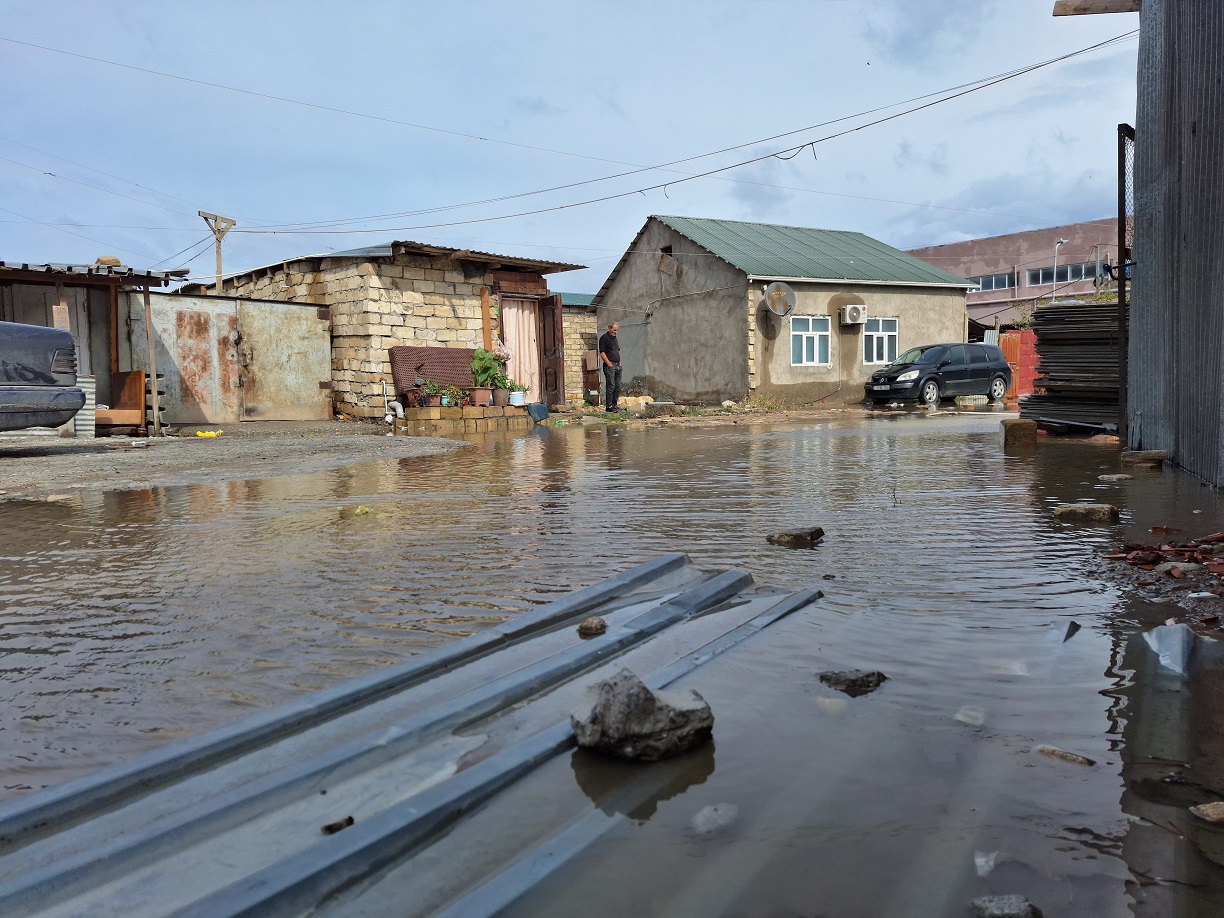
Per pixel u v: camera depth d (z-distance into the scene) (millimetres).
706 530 4484
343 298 16250
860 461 8008
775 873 1282
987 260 51094
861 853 1335
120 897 1277
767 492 5969
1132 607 2770
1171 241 6688
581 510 5316
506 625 2613
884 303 24859
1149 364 7473
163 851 1401
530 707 2002
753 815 1466
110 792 1607
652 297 26000
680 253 24766
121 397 13438
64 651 2613
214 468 8375
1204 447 5836
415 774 1670
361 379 15977
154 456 9734
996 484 6082
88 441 11719
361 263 15727
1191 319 6156
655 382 26047
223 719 2051
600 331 28250
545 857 1340
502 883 1264
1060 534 4109
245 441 12180
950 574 3314
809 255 25297
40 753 1869
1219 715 1870
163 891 1295
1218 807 1423
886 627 2594
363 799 1576
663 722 1707
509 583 3367
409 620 2861
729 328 23141
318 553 4074
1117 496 5281
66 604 3199
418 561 3836
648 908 1197
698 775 1621
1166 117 6660
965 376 21781
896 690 2057
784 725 1852
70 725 2025
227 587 3412
